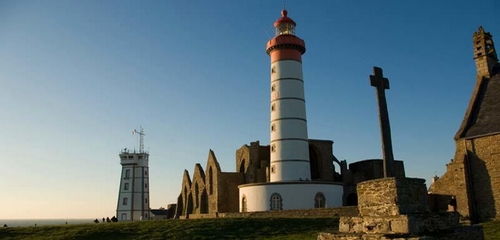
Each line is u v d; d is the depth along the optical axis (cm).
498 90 3825
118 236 3728
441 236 1827
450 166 3709
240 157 7262
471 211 3534
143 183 12644
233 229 3850
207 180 7212
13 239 3784
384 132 2233
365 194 2052
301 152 5994
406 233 1802
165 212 12875
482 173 3534
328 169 6756
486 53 4047
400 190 1923
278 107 6128
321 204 5531
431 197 3772
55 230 4062
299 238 3350
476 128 3672
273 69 6306
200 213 7262
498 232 2892
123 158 12738
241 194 5891
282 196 5494
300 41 6303
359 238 1905
